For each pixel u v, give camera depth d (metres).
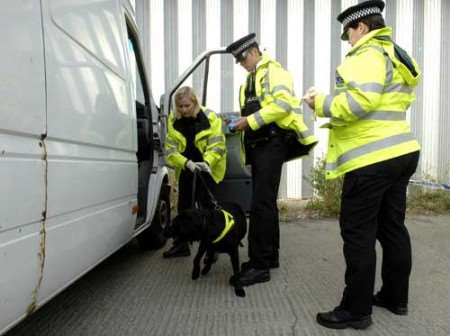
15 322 1.67
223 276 3.61
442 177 7.64
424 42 7.42
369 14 2.50
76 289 3.31
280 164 3.33
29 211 1.69
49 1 1.93
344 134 2.55
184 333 2.54
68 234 2.05
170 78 7.07
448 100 7.55
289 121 3.23
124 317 2.78
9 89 1.58
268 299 3.07
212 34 7.09
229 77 7.15
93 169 2.36
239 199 4.59
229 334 2.53
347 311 2.60
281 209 6.58
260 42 7.19
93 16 2.51
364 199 2.49
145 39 7.03
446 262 4.00
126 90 3.06
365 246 2.51
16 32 1.64
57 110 1.95
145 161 4.00
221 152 3.86
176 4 7.02
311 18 7.25
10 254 1.58
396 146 2.46
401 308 2.78
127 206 3.02
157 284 3.42
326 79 7.34
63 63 2.04
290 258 4.13
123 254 4.36
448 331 2.56
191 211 3.16
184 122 3.91
